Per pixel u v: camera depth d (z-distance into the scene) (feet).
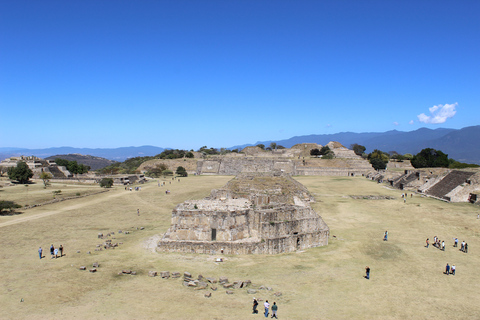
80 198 272.31
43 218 192.65
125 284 96.73
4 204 204.95
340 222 189.16
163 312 79.71
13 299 84.79
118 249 133.18
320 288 97.76
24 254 124.57
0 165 457.27
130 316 77.25
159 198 277.64
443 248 139.54
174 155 642.22
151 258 120.98
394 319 80.43
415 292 96.78
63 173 441.68
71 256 123.24
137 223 186.80
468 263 123.24
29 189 316.60
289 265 117.08
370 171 488.02
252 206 146.41
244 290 94.94
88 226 176.24
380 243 147.54
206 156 636.89
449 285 102.53
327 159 573.33
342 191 315.58
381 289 98.32
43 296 87.15
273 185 231.30
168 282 98.99
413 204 244.22
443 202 251.60
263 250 128.77
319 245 143.02
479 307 87.86
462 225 181.88
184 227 132.67
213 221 131.34
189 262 117.19
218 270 109.91
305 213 146.30
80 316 76.54
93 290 91.86
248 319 77.10
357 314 82.28
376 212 217.77
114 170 516.32
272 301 88.22
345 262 121.90
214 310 81.51
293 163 531.91
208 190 317.01
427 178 327.67
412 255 131.54
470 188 256.52
